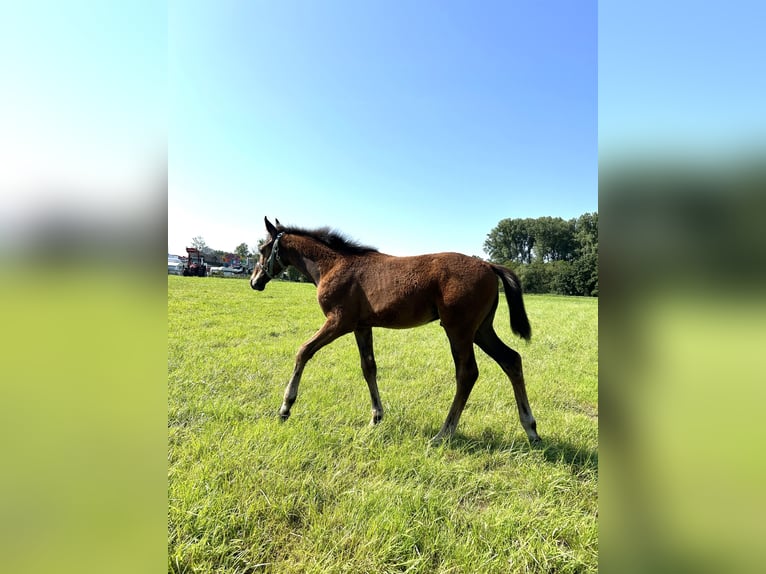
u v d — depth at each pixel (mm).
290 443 2887
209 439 2910
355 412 3812
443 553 1938
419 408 3924
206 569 1770
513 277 3545
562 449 3070
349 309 3627
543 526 2102
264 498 2250
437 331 9422
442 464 2729
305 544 1982
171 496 2168
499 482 2584
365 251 3869
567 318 13195
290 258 4188
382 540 1964
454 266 3357
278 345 6926
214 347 6633
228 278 32875
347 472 2643
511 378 3395
